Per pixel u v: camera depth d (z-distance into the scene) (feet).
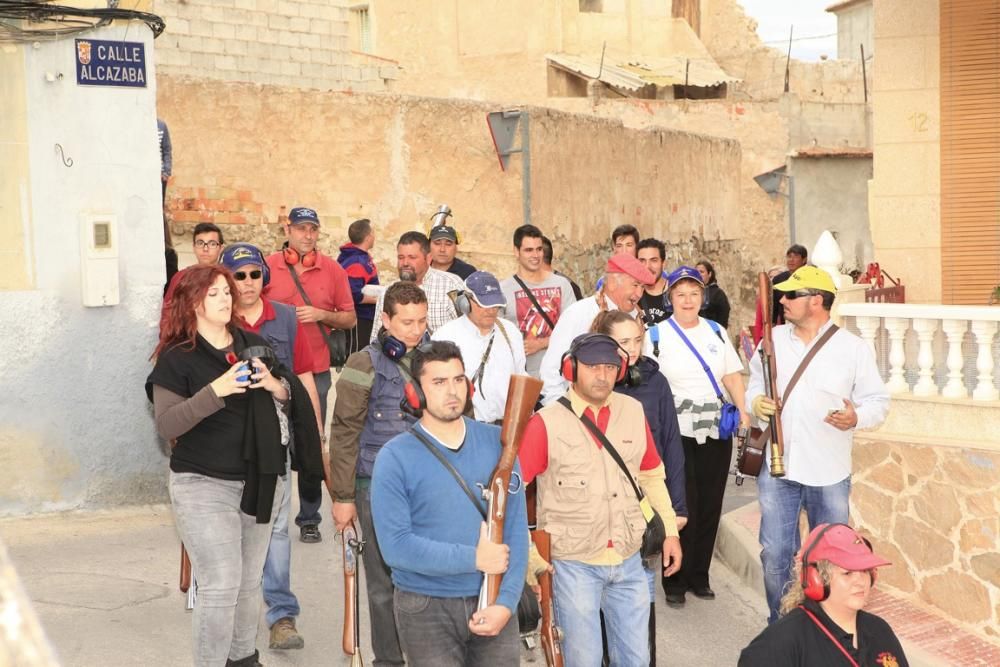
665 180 67.62
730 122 95.14
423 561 13.42
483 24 91.45
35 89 26.61
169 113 46.60
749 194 95.91
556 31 91.66
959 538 25.43
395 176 49.34
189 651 20.24
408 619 13.99
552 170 51.72
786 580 21.70
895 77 39.65
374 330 23.41
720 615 25.04
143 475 28.55
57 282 27.12
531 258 28.30
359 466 18.40
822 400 21.29
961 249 39.47
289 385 17.28
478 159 49.85
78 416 27.58
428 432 13.93
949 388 26.27
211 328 16.84
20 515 27.12
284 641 20.68
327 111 48.70
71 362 27.37
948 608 25.68
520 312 28.17
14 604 5.41
